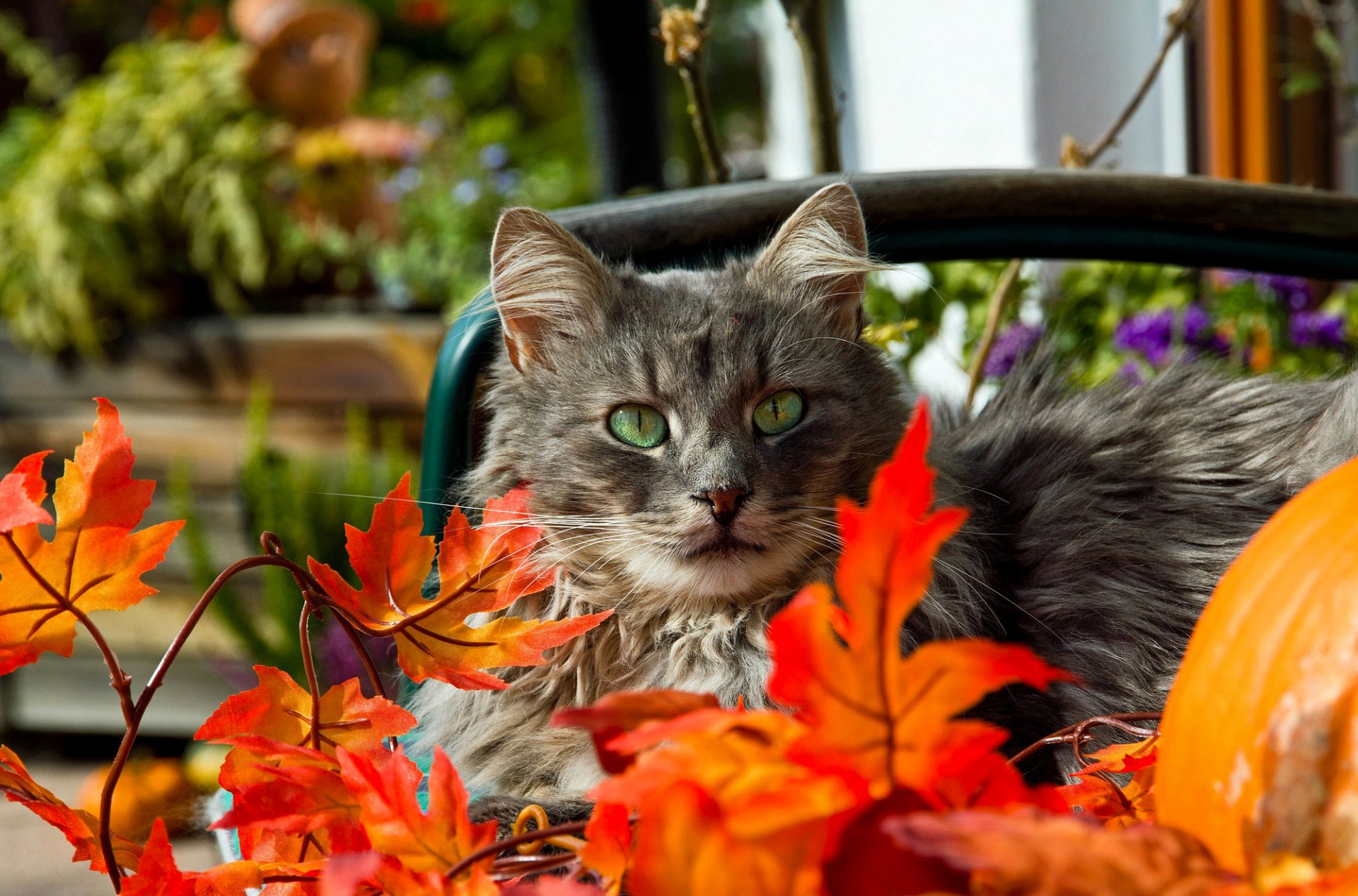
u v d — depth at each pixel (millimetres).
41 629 527
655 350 699
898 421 725
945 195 729
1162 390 756
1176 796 466
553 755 679
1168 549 704
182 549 1380
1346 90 976
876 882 354
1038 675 368
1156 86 1064
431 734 703
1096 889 323
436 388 701
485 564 555
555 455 703
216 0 2721
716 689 690
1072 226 736
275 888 537
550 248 706
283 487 1192
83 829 537
